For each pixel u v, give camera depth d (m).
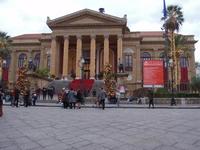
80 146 7.42
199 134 9.57
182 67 61.28
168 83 46.53
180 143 7.93
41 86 49.81
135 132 10.00
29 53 72.62
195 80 53.31
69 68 68.88
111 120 14.07
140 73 65.31
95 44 63.75
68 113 18.59
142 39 69.12
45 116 16.03
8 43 60.22
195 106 30.16
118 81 45.03
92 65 61.81
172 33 46.03
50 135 9.20
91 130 10.45
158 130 10.53
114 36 63.69
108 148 7.19
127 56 66.44
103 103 24.22
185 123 12.83
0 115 15.56
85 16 63.56
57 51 65.06
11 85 70.50
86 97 38.97
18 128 10.84
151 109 24.98
